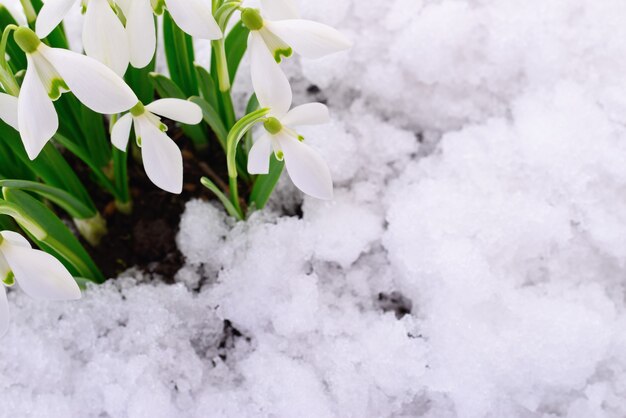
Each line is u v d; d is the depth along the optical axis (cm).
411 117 37
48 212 30
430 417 32
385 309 34
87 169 36
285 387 31
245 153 34
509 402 32
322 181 27
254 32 25
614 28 35
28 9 29
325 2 36
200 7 24
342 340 32
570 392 32
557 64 35
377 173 35
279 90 26
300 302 32
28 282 25
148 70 31
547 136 34
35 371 32
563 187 34
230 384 33
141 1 24
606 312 32
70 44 36
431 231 33
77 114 32
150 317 32
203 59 36
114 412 31
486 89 36
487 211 33
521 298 32
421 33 35
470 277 32
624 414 31
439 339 32
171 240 35
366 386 32
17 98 25
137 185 36
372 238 34
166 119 36
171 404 31
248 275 33
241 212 34
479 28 36
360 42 36
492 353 31
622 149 34
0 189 31
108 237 35
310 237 33
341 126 35
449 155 35
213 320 33
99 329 33
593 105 34
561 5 36
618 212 33
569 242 34
